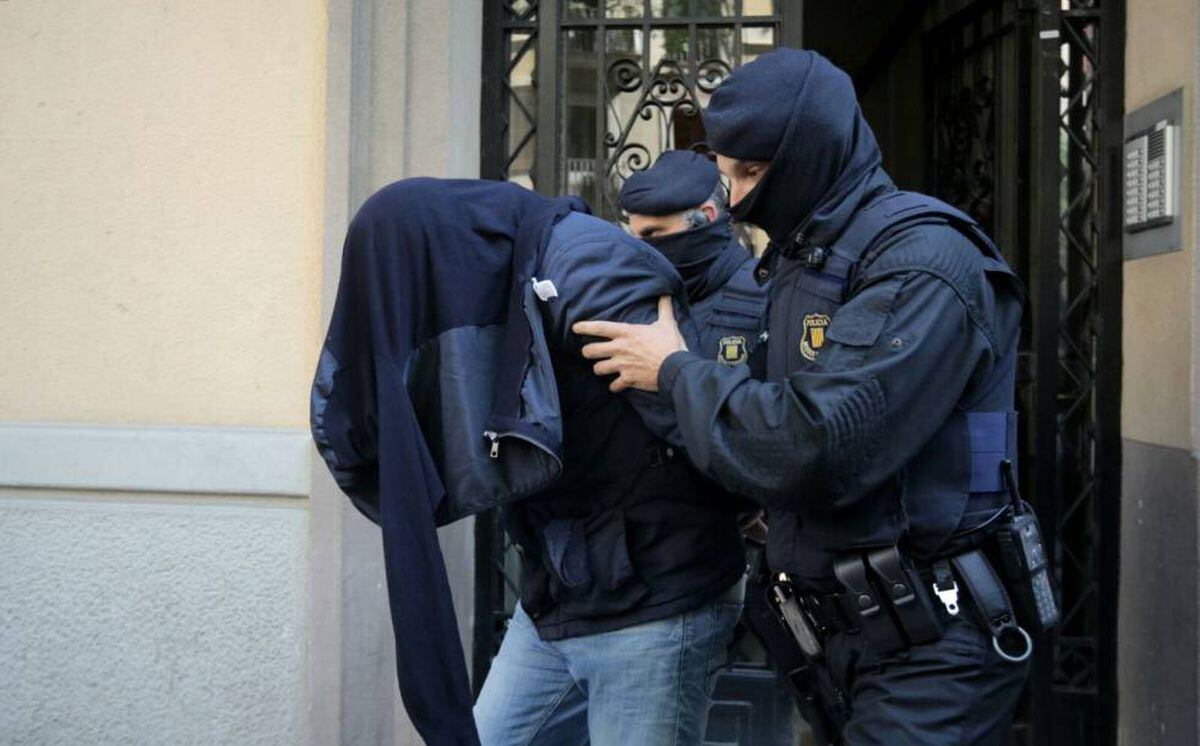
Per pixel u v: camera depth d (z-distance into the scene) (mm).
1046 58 3346
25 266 3256
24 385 3264
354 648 3133
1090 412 3352
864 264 1787
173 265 3209
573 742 2244
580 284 1906
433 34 3139
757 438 1692
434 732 1808
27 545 3229
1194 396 2904
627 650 2008
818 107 1806
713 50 3418
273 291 3174
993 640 1786
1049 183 3350
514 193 2021
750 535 2430
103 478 3176
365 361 1889
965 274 1743
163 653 3193
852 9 5656
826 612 1912
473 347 1889
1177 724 2961
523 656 2201
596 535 1998
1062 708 3330
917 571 1816
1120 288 3303
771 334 1922
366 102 3141
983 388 1832
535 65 3477
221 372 3197
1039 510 3348
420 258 1881
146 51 3205
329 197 3113
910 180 5031
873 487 1706
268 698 3166
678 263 2477
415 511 1804
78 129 3229
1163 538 3037
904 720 1773
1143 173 3125
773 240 1938
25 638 3238
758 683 3436
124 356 3227
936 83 4418
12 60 3250
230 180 3186
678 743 2037
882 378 1666
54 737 3234
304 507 3145
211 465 3139
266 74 3168
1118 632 3299
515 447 1871
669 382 1815
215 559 3170
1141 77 3201
